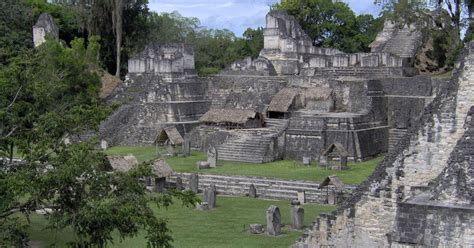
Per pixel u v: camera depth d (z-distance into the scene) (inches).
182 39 3614.7
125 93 2358.5
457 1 2225.6
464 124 709.3
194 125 2213.3
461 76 725.3
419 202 683.4
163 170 1448.1
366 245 761.6
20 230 761.6
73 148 773.9
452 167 676.7
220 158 1895.9
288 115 2068.2
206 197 1301.7
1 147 853.2
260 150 1844.2
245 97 2186.3
